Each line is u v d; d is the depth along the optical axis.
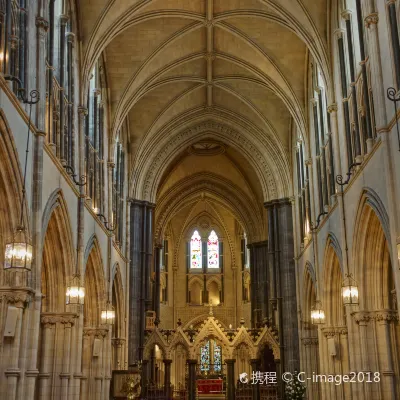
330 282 28.66
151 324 38.19
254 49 32.28
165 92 37.25
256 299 47.62
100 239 28.58
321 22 27.05
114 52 32.00
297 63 32.50
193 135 39.94
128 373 29.69
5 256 14.91
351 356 22.48
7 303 15.84
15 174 15.92
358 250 22.53
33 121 17.88
